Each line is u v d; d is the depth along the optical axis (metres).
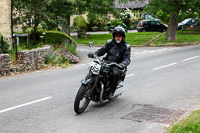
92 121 7.05
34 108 8.05
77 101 7.34
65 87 10.61
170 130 5.96
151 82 11.41
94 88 7.79
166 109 7.93
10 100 8.87
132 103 8.62
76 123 6.91
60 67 15.63
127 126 6.69
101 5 32.12
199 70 13.66
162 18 48.62
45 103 8.54
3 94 9.62
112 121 7.05
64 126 6.71
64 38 20.62
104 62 8.02
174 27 28.91
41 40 20.92
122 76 8.70
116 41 8.21
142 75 12.80
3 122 6.96
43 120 7.10
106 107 8.23
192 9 26.52
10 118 7.24
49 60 16.05
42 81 11.74
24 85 10.98
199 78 11.92
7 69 13.27
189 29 40.38
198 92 9.74
